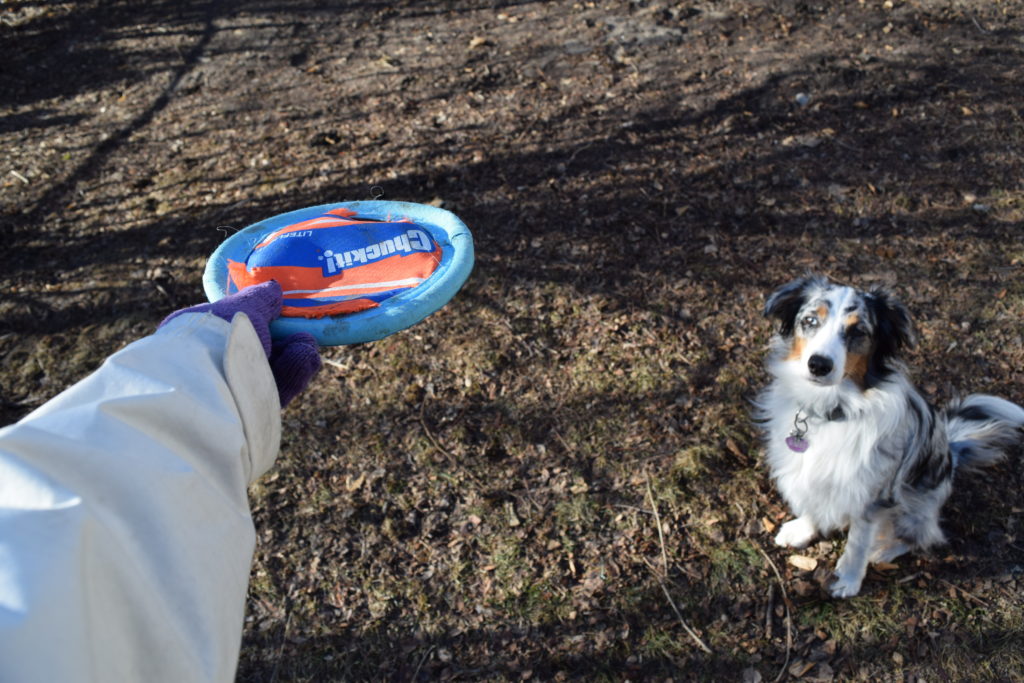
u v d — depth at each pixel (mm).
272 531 1552
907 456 1399
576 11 2883
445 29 2859
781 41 2582
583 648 1395
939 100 2293
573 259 1964
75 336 1890
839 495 1413
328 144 2314
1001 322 1790
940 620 1398
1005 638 1371
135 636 527
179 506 586
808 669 1358
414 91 2498
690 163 2174
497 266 1958
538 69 2551
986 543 1493
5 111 2615
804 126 2248
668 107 2336
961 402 1574
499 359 1788
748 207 2057
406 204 1116
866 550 1429
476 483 1603
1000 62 2406
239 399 721
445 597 1460
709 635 1403
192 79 2695
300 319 926
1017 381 1700
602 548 1508
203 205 2162
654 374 1749
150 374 652
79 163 2348
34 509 504
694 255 1958
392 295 964
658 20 2766
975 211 2004
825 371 1333
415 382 1767
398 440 1675
